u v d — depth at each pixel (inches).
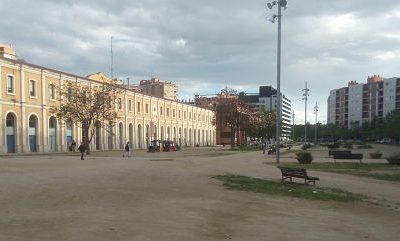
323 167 1252.5
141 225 384.8
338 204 596.1
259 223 436.1
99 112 2192.4
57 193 540.1
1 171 850.8
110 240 325.4
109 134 3038.9
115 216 418.3
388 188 786.2
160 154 2220.7
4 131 2090.3
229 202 567.8
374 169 1191.6
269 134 4589.1
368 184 842.8
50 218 392.5
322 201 617.9
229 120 3440.0
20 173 804.0
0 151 2052.2
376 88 6993.1
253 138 4840.1
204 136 5068.9
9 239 314.8
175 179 794.8
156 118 3777.1
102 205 477.4
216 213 478.3
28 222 373.1
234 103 3449.8
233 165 1264.8
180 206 506.6
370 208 572.4
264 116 4377.5
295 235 386.9
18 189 557.3
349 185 820.6
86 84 2694.4
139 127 3484.3
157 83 5388.8
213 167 1153.4
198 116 4862.2
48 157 1672.0
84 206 464.4
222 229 394.3
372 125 5762.8
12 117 2170.3
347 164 1366.9
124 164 1147.3
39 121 2345.0
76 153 2231.8
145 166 1061.1
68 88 2281.0
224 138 5442.9
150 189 640.4
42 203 468.8
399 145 4128.9
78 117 2150.6
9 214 403.9
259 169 1130.7
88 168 967.0
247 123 3526.1
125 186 653.3
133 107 3361.2
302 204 587.2
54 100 2455.7
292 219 470.6
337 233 406.0
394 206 592.7
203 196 607.2
